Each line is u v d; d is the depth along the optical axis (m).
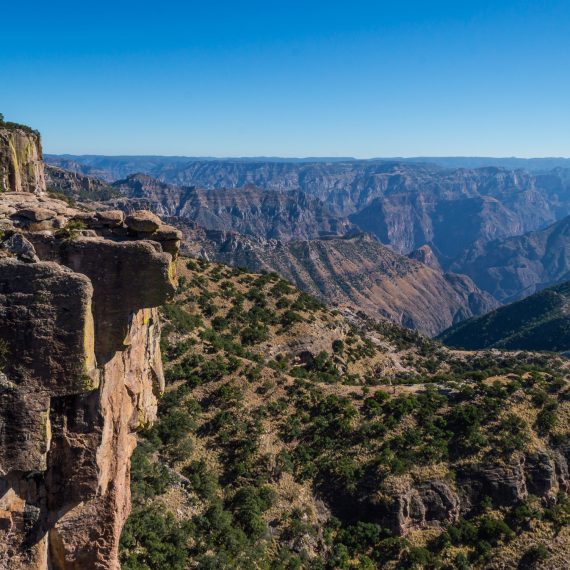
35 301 20.52
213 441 60.25
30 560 22.56
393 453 61.53
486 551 55.22
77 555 24.44
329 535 54.03
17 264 20.42
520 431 64.75
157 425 58.59
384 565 53.44
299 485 57.97
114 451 25.17
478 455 62.22
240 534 48.28
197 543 45.59
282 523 52.78
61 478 23.22
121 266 23.44
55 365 20.95
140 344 27.55
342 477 58.94
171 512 47.44
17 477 22.05
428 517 58.38
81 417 23.00
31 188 55.06
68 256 23.09
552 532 57.22
